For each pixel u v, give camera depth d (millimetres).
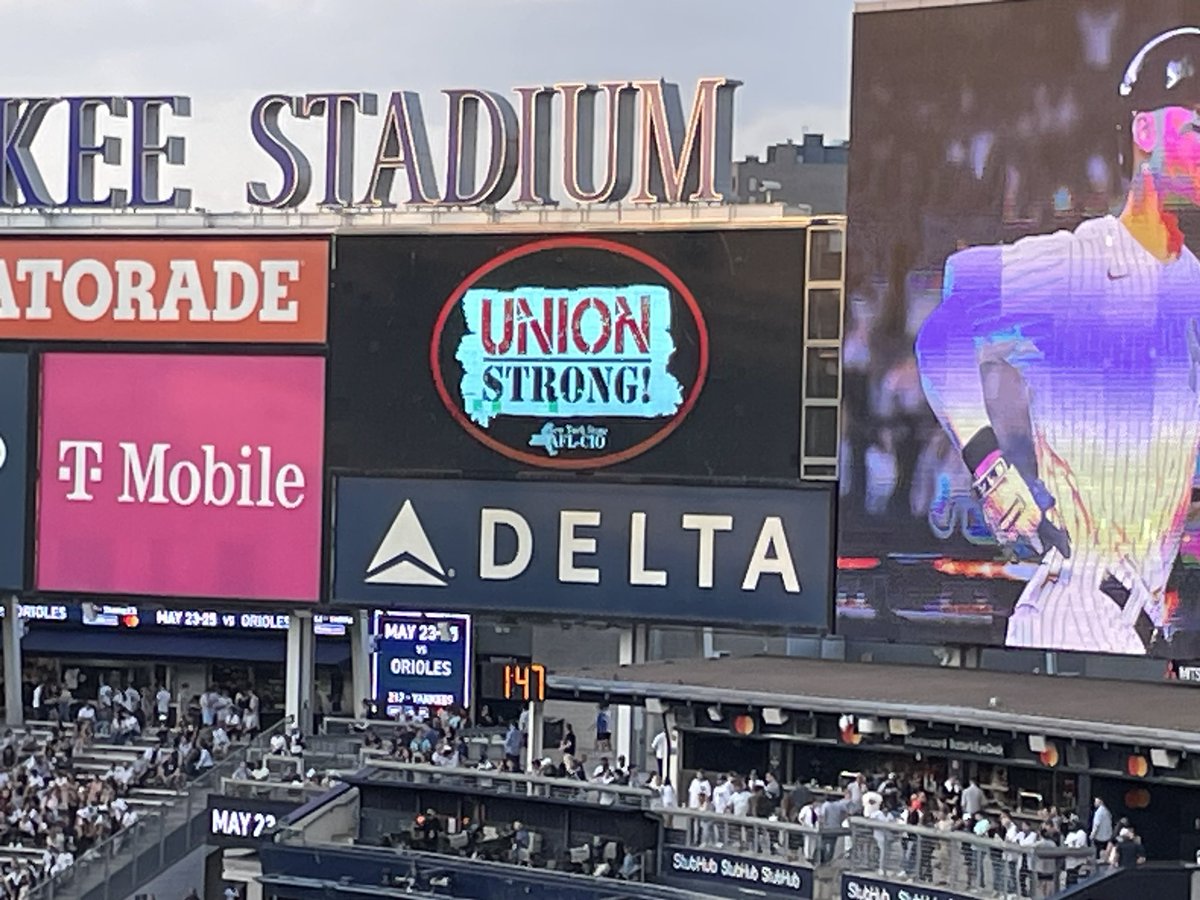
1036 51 54031
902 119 55375
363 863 49156
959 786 47875
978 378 54562
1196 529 52344
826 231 57188
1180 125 52625
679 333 58500
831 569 56906
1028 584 54125
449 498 60406
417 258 60750
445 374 60500
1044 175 53938
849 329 56000
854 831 44250
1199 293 52406
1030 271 54031
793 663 57562
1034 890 40656
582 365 59312
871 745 49156
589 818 47875
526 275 59812
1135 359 52969
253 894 53812
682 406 58438
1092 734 44688
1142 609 52875
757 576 57625
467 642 60688
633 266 58906
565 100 59969
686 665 56688
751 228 57844
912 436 55375
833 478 57000
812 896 44125
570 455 59469
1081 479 53500
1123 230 53125
